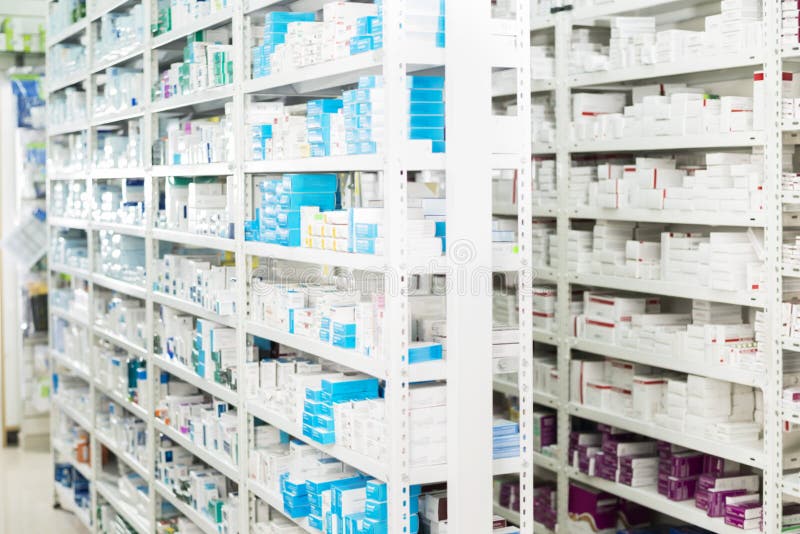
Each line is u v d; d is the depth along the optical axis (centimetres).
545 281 518
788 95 359
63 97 662
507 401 533
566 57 470
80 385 682
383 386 328
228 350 416
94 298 593
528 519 298
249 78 376
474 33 272
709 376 387
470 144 272
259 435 388
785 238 370
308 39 319
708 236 438
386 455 277
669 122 405
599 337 457
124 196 531
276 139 354
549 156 530
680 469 412
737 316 406
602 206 444
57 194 676
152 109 473
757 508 372
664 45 407
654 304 457
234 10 377
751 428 387
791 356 366
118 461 605
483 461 279
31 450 817
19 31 771
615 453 443
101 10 548
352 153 293
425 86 278
